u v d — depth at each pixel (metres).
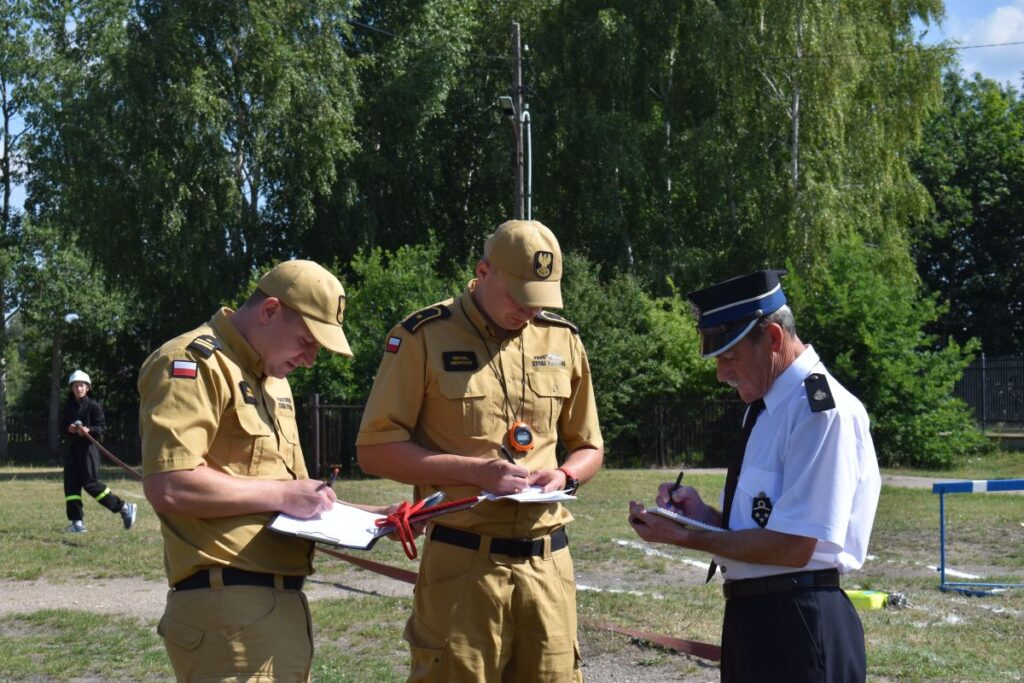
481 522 3.79
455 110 33.91
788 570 3.13
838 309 22.94
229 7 28.34
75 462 11.60
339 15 29.52
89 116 27.81
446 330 3.95
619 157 29.14
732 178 28.66
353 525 3.40
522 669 3.90
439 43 30.89
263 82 28.38
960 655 6.27
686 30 29.59
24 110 35.56
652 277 28.59
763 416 3.21
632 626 6.91
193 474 3.16
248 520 3.28
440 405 3.90
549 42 31.02
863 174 28.22
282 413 3.55
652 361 23.80
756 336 3.17
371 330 22.73
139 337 38.53
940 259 44.00
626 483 18.12
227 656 3.16
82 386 11.63
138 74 27.36
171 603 3.26
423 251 24.48
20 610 7.74
